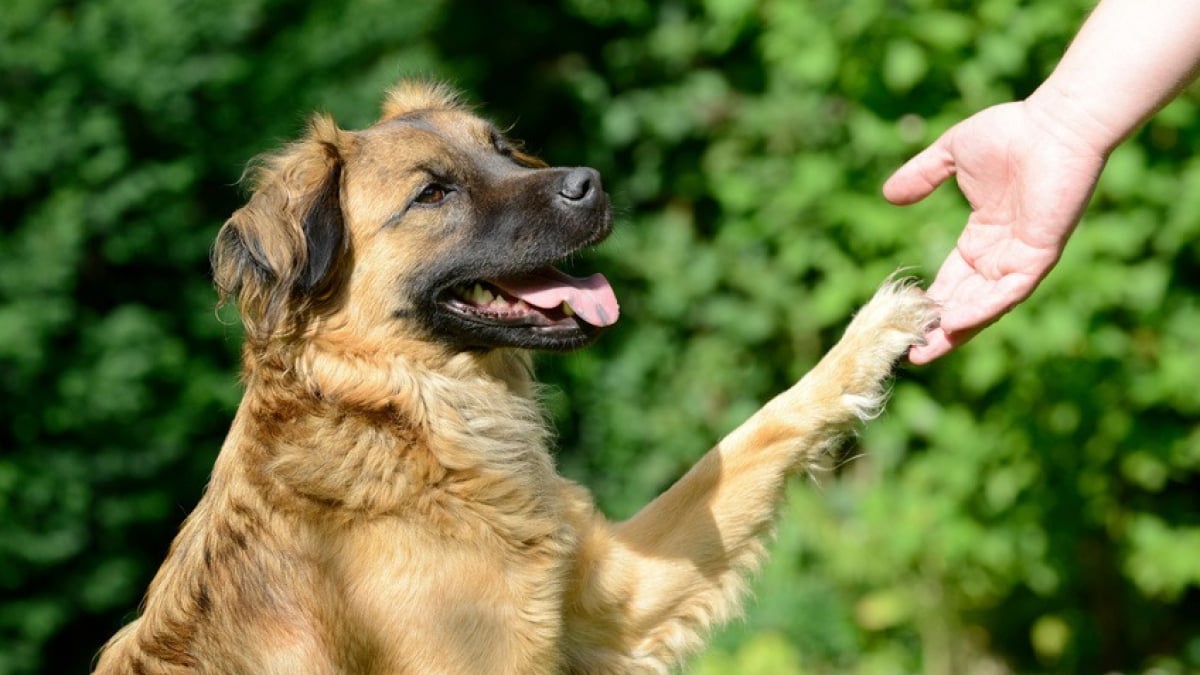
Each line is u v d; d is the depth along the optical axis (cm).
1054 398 768
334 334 485
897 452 827
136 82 875
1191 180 723
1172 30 387
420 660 450
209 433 898
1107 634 885
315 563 456
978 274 433
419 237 495
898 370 513
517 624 464
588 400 996
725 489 499
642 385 998
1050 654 879
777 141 907
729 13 850
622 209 979
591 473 989
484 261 496
